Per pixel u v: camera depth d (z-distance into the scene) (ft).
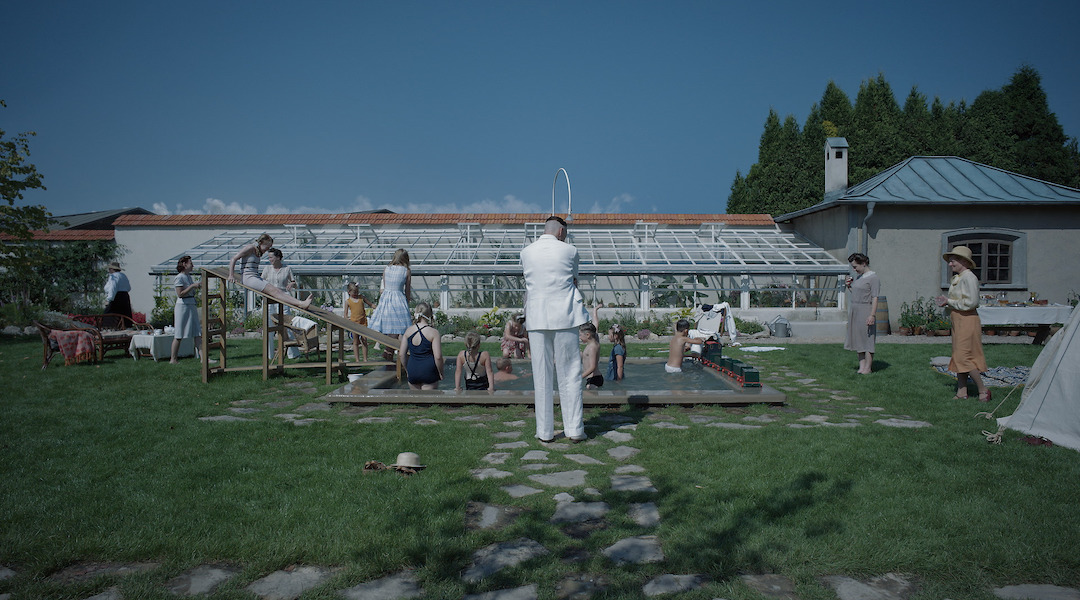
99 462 15.92
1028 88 99.60
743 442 18.10
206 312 29.66
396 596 9.43
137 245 77.00
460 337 56.75
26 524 11.75
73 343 35.01
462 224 73.36
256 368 31.86
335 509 12.64
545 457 16.97
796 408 24.21
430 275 64.59
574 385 18.65
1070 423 18.20
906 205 63.21
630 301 67.46
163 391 27.09
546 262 18.35
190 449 17.24
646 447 17.70
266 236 31.96
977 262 63.98
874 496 13.38
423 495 13.43
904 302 63.87
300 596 9.43
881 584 9.81
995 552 10.55
